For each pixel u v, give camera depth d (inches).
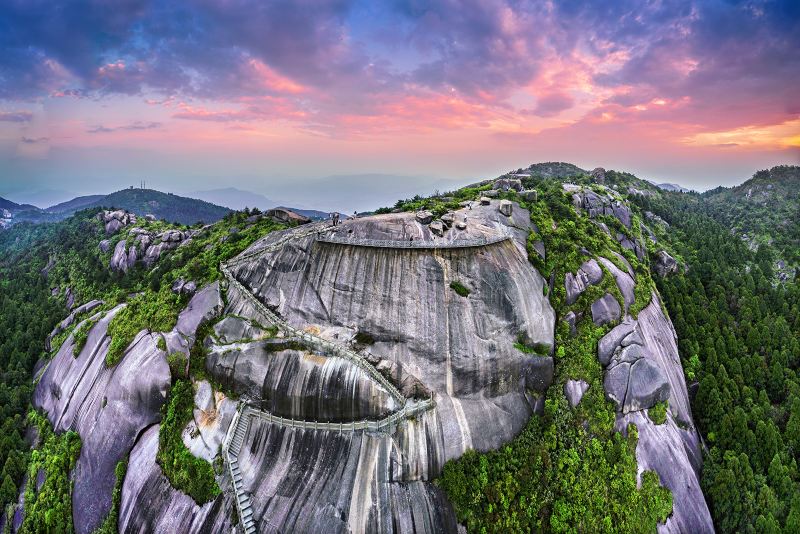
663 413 2162.9
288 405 1905.8
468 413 1926.7
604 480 1892.2
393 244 2161.7
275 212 3388.3
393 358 1973.4
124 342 2320.4
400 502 1717.5
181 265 3006.9
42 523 2066.9
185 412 2022.6
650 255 3484.3
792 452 2283.5
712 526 2026.3
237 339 2112.5
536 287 2294.5
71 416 2362.2
